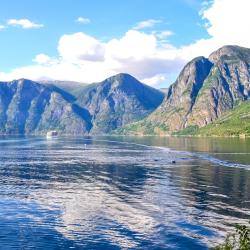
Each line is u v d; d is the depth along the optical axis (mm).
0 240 54188
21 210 71062
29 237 55469
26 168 140875
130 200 79438
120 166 145250
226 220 63562
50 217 65938
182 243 52875
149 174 120750
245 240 34969
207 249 50688
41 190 92500
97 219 64438
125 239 54531
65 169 137125
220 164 146500
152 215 66688
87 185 99812
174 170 130375
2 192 89875
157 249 50688
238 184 98688
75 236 55938
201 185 97625
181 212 68812
